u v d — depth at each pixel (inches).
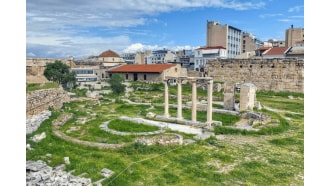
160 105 2102.6
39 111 1497.3
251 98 1743.4
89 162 812.6
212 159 909.8
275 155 964.6
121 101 2313.0
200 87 2864.2
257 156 949.2
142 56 6422.2
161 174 773.9
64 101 2075.5
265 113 1622.8
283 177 773.9
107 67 4586.6
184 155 938.1
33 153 843.4
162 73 3617.1
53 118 1391.5
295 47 3415.4
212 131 1278.3
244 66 3070.9
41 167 717.3
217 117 1625.2
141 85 3265.3
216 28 5098.4
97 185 669.3
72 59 4431.6
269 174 794.8
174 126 1358.3
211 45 5142.7
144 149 959.6
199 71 3745.1
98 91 2874.0
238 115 1640.0
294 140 1157.7
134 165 821.2
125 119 1453.0
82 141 1025.5
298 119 1581.0
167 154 941.2
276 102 2162.9
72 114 1557.6
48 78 3061.0
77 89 3046.3
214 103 2079.2
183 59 5398.6
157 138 1037.2
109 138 1113.4
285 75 2802.7
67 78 3048.7
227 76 3203.7
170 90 2923.2
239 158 925.2
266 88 2915.8
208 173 788.0
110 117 1583.4
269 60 2898.6
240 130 1272.1
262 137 1210.6
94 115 1643.7
